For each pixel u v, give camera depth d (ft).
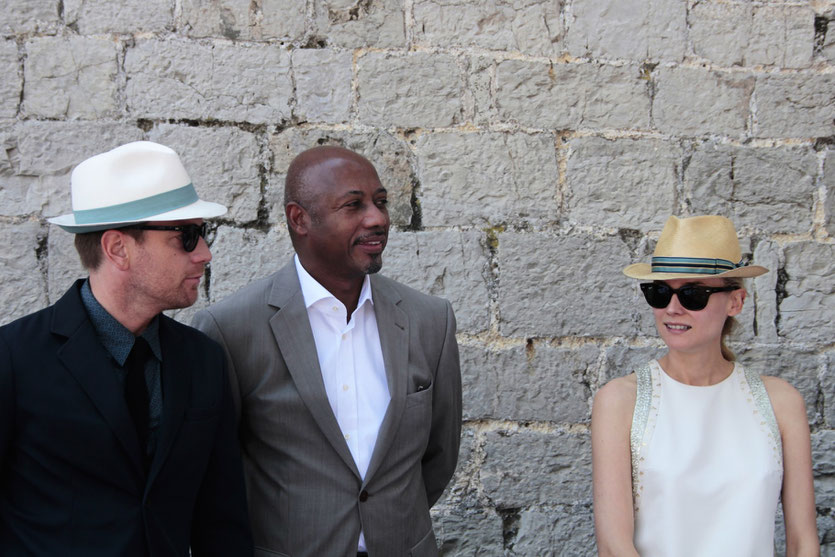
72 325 5.25
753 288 10.11
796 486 6.12
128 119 9.50
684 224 6.41
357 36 9.80
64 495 5.05
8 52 9.37
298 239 6.44
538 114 9.98
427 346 6.85
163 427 5.35
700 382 6.46
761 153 10.12
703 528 6.04
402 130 9.86
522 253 9.90
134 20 9.52
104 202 5.24
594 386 10.01
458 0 9.91
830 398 10.11
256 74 9.68
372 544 6.11
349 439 6.32
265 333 6.34
